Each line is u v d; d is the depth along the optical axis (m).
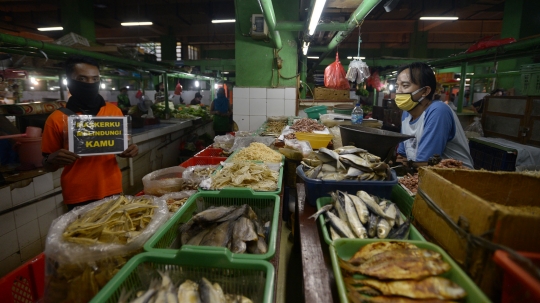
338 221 1.38
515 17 7.77
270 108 6.05
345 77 5.35
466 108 6.84
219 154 3.80
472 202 0.97
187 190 2.15
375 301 0.89
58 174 3.41
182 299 1.01
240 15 5.74
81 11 8.70
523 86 4.47
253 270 1.08
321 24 3.74
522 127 4.38
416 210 1.36
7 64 5.60
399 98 2.46
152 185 2.17
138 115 6.57
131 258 1.11
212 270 1.11
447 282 0.90
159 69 6.32
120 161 4.69
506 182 1.28
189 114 9.09
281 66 5.83
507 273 0.81
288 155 2.88
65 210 3.52
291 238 2.92
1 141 3.17
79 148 2.01
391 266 0.98
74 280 1.14
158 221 1.41
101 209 1.48
